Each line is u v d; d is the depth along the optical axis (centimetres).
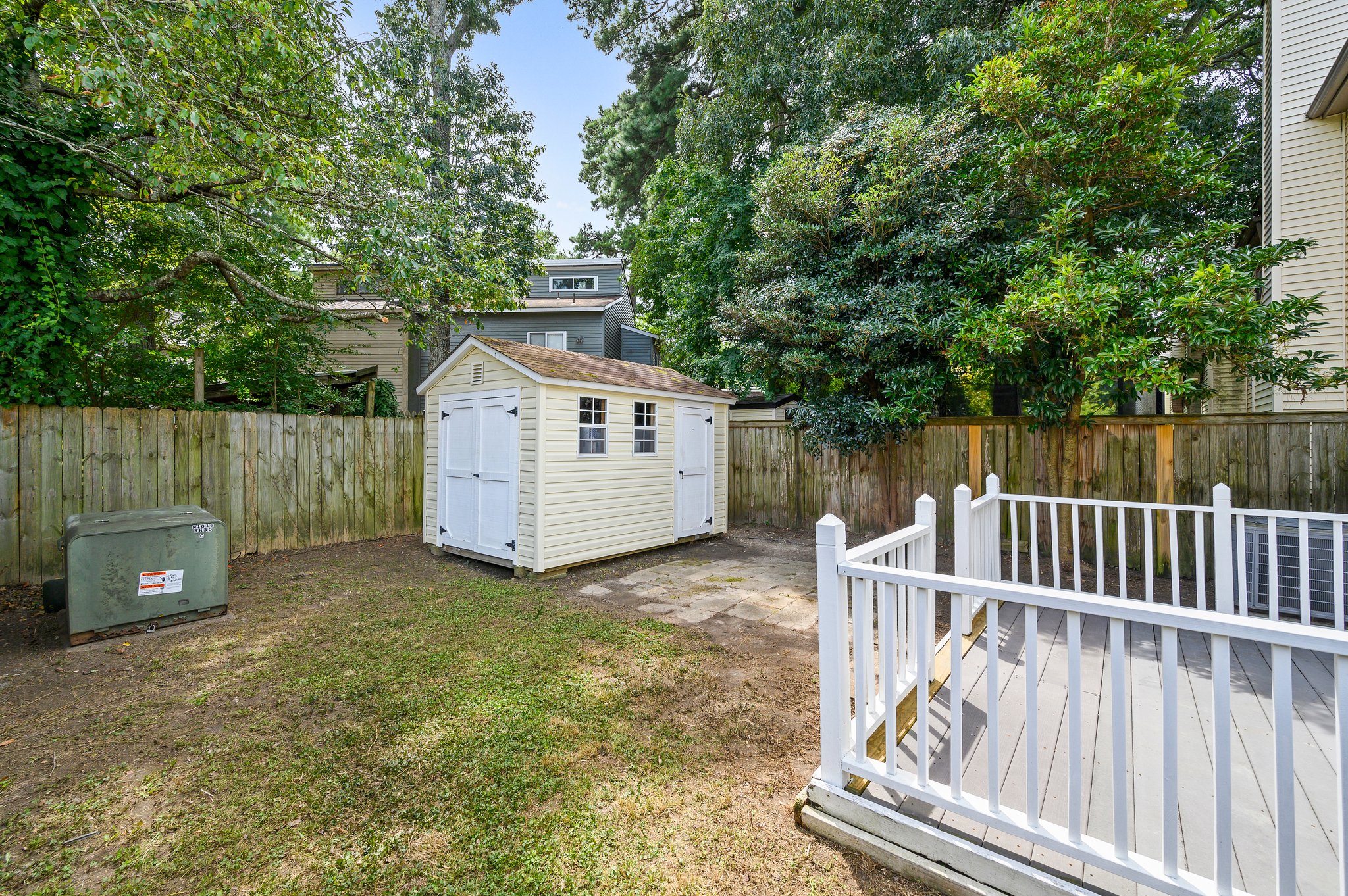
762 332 746
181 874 180
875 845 183
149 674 325
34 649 360
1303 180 596
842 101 849
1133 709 252
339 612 438
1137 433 562
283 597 480
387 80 916
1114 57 541
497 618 427
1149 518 369
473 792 220
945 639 344
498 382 580
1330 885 152
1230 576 347
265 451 636
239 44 556
